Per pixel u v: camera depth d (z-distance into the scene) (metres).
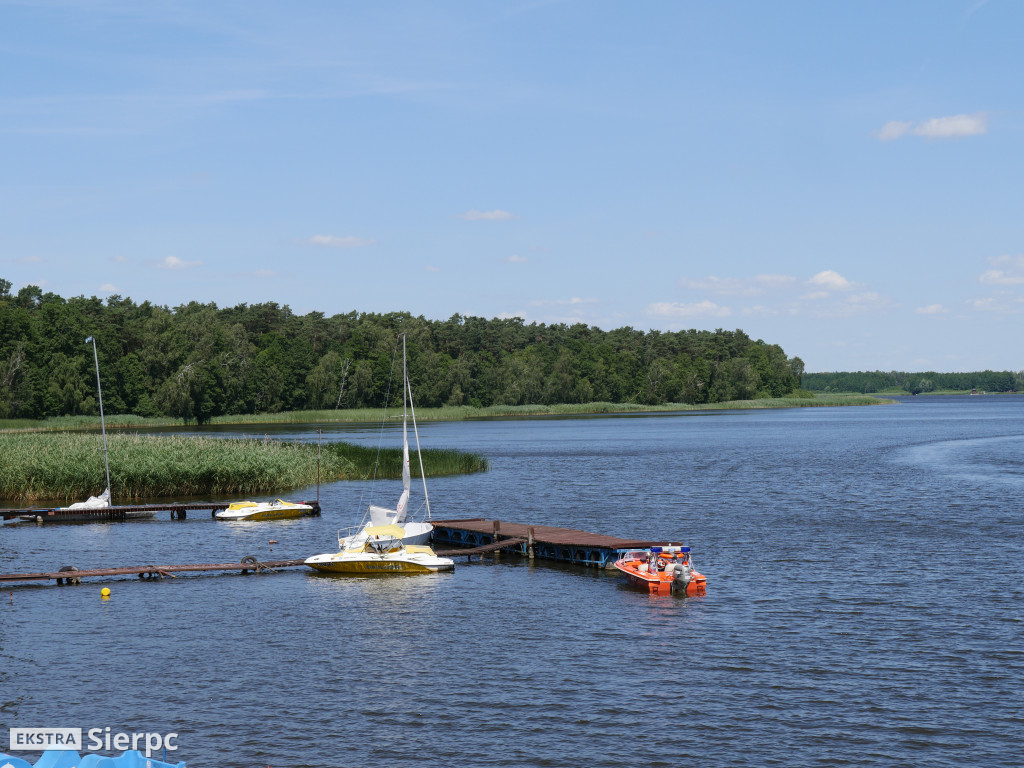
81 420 180.50
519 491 73.44
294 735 22.69
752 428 179.62
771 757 21.28
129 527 56.69
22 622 33.38
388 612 34.53
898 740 22.16
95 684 26.41
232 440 83.31
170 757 21.45
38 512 58.62
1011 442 131.12
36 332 184.25
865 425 190.12
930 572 39.97
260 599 36.88
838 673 26.80
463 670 27.45
